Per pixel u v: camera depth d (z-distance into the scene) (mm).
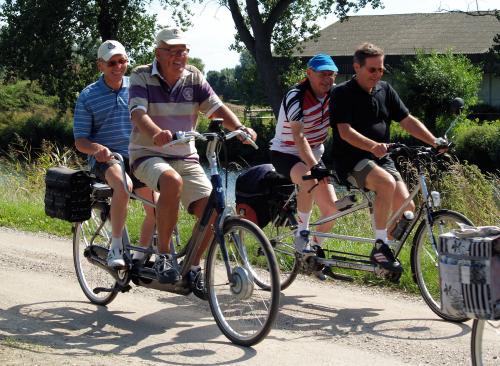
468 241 3875
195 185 5875
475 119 36375
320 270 6715
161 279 5684
